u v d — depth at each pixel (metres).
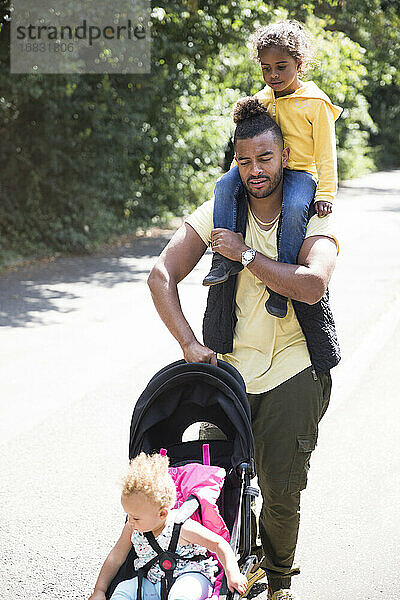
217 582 3.63
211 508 3.68
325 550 5.35
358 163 40.59
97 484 6.34
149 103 20.42
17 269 15.76
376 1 27.92
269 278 3.97
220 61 21.80
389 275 14.69
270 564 4.41
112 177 19.77
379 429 7.48
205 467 3.83
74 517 5.80
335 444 7.13
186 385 4.04
